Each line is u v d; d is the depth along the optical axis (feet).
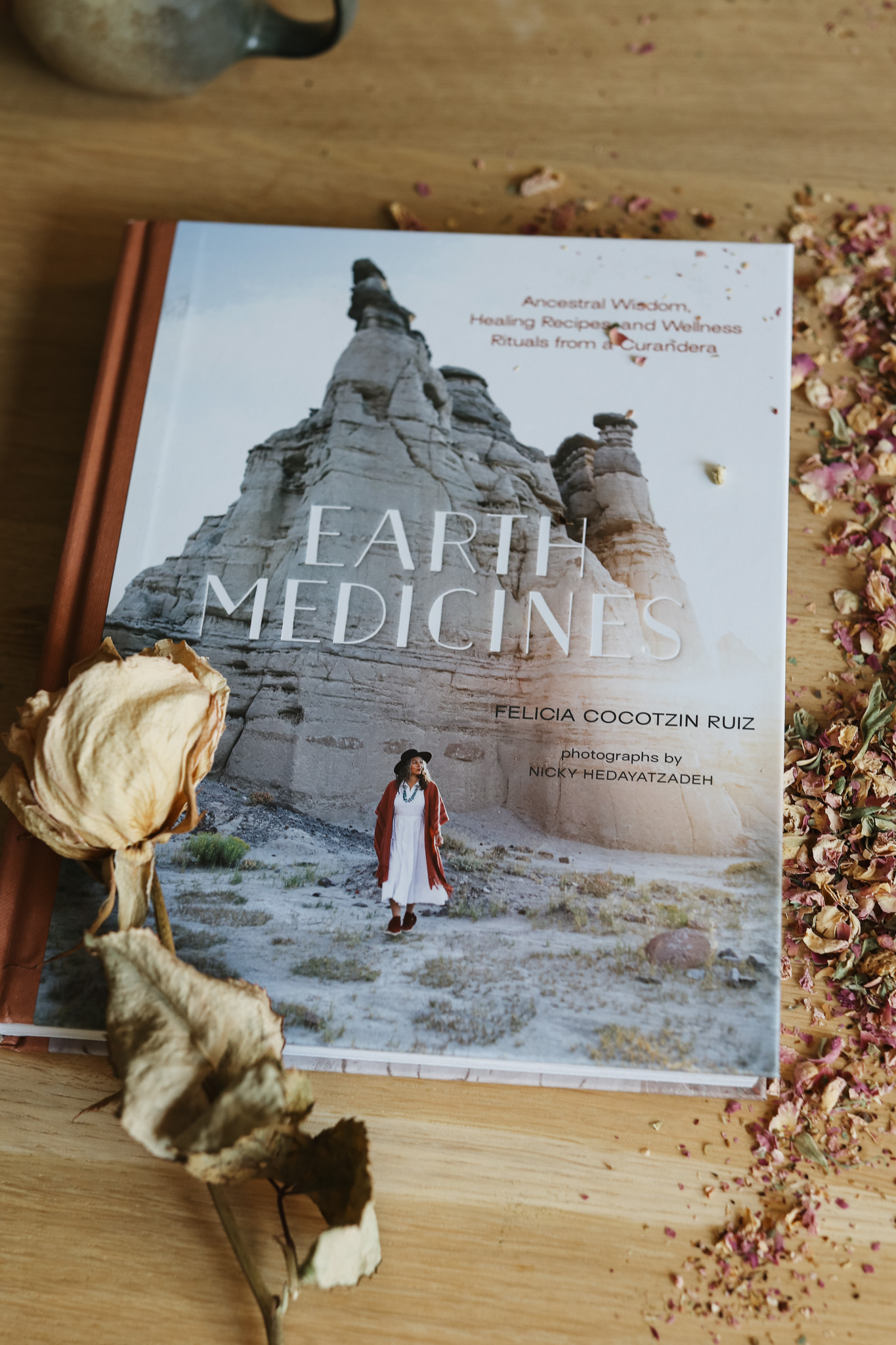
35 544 2.81
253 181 3.22
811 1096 2.30
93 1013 2.21
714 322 2.70
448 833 2.33
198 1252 2.15
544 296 2.75
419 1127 2.25
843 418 2.92
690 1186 2.21
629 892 2.27
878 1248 2.15
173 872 2.31
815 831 2.50
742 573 2.48
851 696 2.64
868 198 3.18
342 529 2.56
